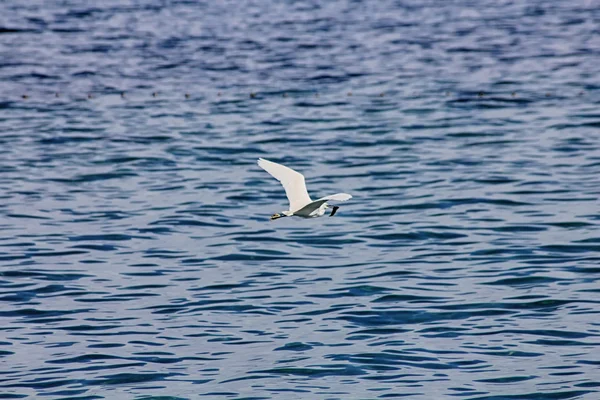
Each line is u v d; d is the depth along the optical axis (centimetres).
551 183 3081
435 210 2841
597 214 2752
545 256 2425
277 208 2902
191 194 3041
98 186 3133
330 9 6900
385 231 2658
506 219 2738
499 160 3372
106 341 1964
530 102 4219
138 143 3647
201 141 3678
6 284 2281
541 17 6469
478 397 1709
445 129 3812
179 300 2180
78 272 2364
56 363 1869
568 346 1916
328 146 3600
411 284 2255
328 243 2573
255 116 4056
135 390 1755
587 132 3712
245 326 2033
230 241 2594
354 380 1783
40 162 3397
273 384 1769
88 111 4138
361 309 2109
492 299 2155
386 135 3738
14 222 2759
